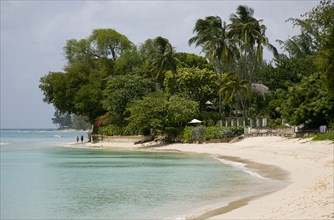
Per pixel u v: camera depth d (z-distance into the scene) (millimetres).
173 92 79312
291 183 25422
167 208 20625
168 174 34625
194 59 94188
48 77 95438
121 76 85000
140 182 30531
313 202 17391
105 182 31078
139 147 70750
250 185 26438
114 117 83562
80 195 25641
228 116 81062
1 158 54625
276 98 73125
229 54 71875
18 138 148125
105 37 97125
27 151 69000
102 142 86125
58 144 95062
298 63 80125
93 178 33500
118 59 94875
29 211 21391
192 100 75812
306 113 52344
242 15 73062
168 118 70125
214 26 74125
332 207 15922
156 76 86312
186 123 71375
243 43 71812
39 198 24984
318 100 51688
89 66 95750
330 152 39312
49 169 40781
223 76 80062
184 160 46875
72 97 93438
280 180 27344
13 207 22422
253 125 66312
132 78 84250
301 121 53375
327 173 27219
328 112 51219
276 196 20641
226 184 27312
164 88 88500
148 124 70875
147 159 49438
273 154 43812
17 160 51438
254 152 48156
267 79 85500
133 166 42094
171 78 79250
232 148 54688
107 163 45906
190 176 32719
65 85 93500
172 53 84250
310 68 77125
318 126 53188
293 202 18047
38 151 69000
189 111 69188
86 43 98812
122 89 82562
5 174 37094
